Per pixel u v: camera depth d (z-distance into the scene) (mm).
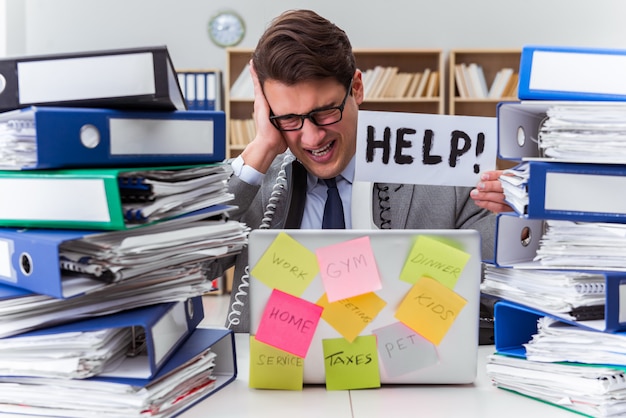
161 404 916
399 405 986
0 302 886
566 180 992
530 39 6320
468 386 1087
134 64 890
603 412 924
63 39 6320
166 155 964
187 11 6344
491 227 1883
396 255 1039
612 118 979
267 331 1048
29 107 908
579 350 967
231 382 1104
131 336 996
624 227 973
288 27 1564
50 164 849
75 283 847
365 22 6344
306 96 1593
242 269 1861
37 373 884
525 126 1108
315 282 1041
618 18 6277
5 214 901
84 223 854
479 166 1483
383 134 1479
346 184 1895
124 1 6328
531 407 986
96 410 890
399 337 1053
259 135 1760
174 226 946
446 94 6352
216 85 6145
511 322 1121
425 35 6348
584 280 986
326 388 1065
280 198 1857
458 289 1044
